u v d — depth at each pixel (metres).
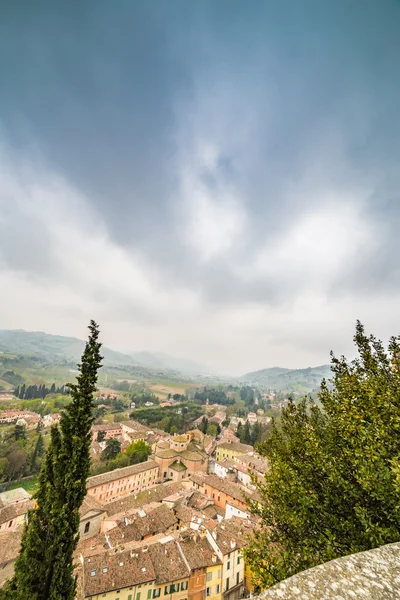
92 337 14.22
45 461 12.61
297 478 11.90
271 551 11.91
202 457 96.69
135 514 52.28
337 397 13.54
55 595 10.86
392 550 6.51
